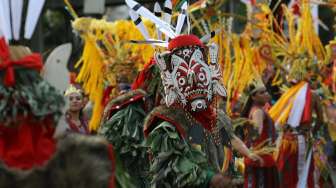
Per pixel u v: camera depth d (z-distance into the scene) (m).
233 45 15.60
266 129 15.22
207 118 9.67
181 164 9.27
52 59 7.33
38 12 7.50
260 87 15.15
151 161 9.77
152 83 11.06
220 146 9.76
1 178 6.87
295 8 16.33
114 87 13.30
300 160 15.91
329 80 16.23
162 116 9.52
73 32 13.58
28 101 6.98
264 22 16.05
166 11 10.75
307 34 16.22
